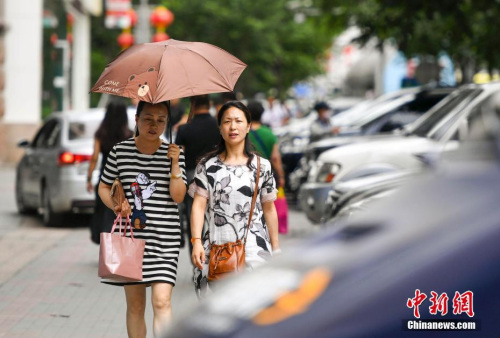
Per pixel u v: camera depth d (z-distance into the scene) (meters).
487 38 45.06
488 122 4.16
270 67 99.94
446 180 4.02
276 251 11.73
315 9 63.62
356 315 3.50
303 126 49.78
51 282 19.20
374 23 39.50
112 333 14.72
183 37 88.56
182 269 20.81
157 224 11.39
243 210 11.49
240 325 3.60
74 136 28.27
